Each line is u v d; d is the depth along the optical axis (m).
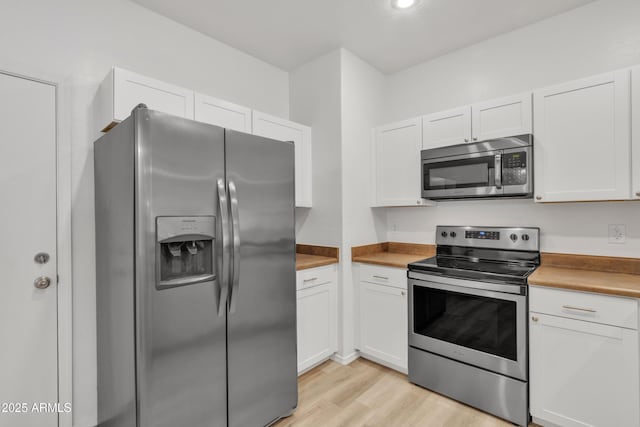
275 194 1.86
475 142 2.22
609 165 1.76
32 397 1.68
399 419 1.89
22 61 1.66
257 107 2.82
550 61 2.24
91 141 1.87
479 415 1.92
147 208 1.33
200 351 1.49
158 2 2.09
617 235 1.98
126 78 1.74
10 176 1.63
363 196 2.82
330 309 2.57
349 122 2.71
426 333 2.20
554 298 1.70
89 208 1.86
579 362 1.63
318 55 2.79
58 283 1.75
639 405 1.48
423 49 2.69
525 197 2.15
